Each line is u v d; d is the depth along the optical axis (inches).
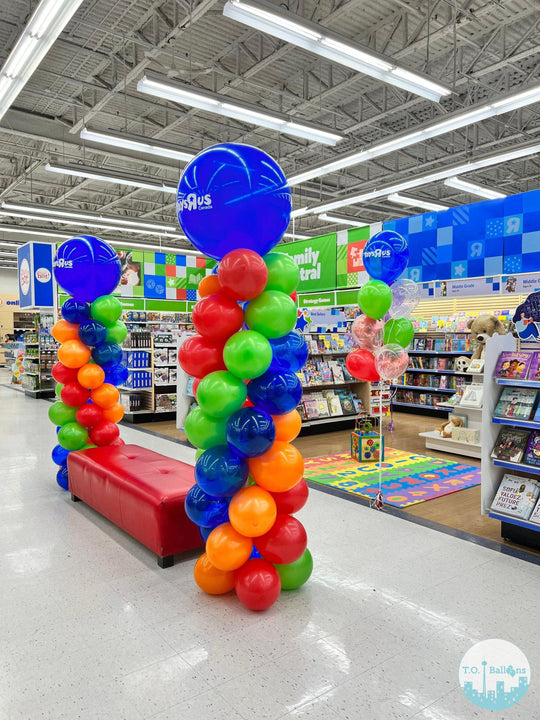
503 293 320.5
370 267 169.6
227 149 92.9
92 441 172.2
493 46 306.0
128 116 392.5
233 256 90.7
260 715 69.8
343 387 310.8
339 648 85.2
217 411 93.4
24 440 268.1
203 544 123.0
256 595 94.9
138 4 260.4
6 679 77.7
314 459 228.7
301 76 333.7
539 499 127.0
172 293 459.5
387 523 145.2
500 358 137.1
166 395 338.6
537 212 305.1
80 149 431.5
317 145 434.6
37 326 478.3
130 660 82.3
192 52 303.4
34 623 93.7
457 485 186.1
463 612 96.7
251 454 92.4
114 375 176.9
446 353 368.5
